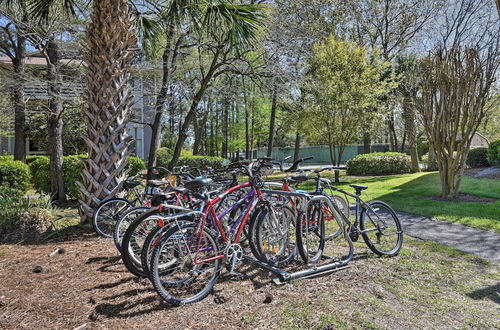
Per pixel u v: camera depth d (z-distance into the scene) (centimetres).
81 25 783
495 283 270
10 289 264
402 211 563
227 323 214
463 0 985
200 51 900
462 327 204
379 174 1341
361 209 353
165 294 237
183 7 513
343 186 922
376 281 276
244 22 518
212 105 1753
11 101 909
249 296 252
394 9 1502
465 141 632
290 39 833
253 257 334
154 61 933
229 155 2692
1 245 386
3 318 220
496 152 1015
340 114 1051
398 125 2069
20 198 523
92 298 248
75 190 765
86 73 469
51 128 745
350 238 333
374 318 215
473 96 605
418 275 288
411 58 1423
